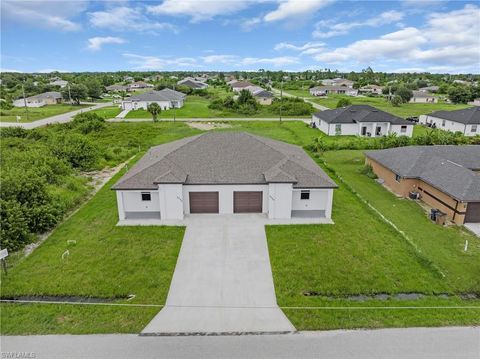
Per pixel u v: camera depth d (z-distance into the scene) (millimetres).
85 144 37000
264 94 97688
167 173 22344
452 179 23750
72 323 13211
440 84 139375
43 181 23250
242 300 14648
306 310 14016
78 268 16906
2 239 18125
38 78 171375
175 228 21125
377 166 32000
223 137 27484
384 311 13938
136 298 14703
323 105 91438
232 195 22922
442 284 15812
